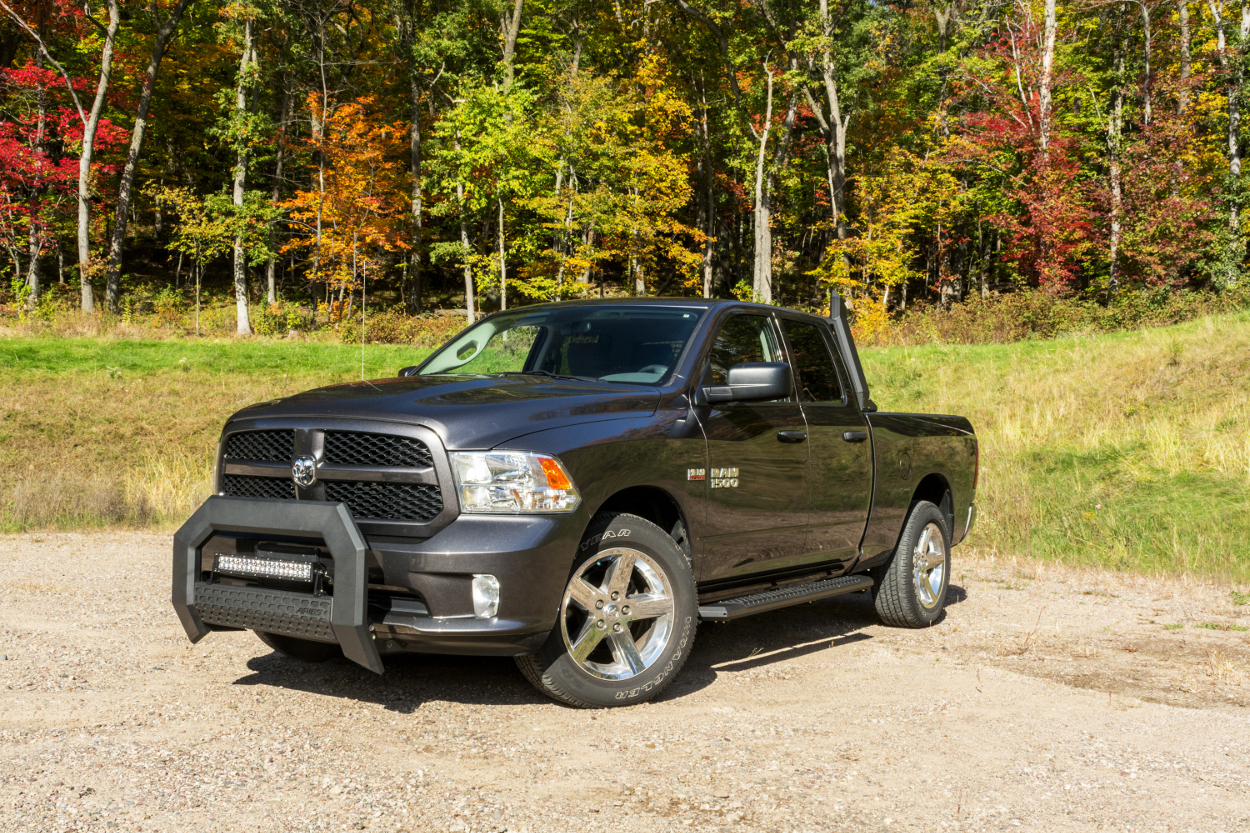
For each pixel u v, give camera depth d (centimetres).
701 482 425
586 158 3569
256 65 3594
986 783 310
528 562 350
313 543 360
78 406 1927
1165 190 3061
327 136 3759
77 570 736
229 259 4916
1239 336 1739
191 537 381
